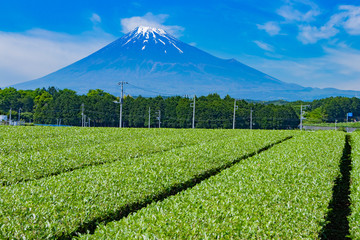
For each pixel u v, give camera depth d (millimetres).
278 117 129375
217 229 7664
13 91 168250
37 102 163375
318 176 13609
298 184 12320
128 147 22828
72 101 132375
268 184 11984
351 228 10008
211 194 10594
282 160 17141
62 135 31719
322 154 19656
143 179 12898
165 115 125250
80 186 11594
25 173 14648
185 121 118312
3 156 18000
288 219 8875
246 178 12758
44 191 11062
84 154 19344
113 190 11445
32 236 7781
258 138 30750
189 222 8070
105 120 128750
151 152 22141
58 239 8219
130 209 10711
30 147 22812
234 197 10180
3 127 34469
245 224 8094
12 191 10906
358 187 12914
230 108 119312
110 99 135375
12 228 7988
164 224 7828
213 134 35625
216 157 19000
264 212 9070
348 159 24812
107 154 19953
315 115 163625
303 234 8156
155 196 11922
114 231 7605
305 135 33125
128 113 130125
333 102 171125
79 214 9195
